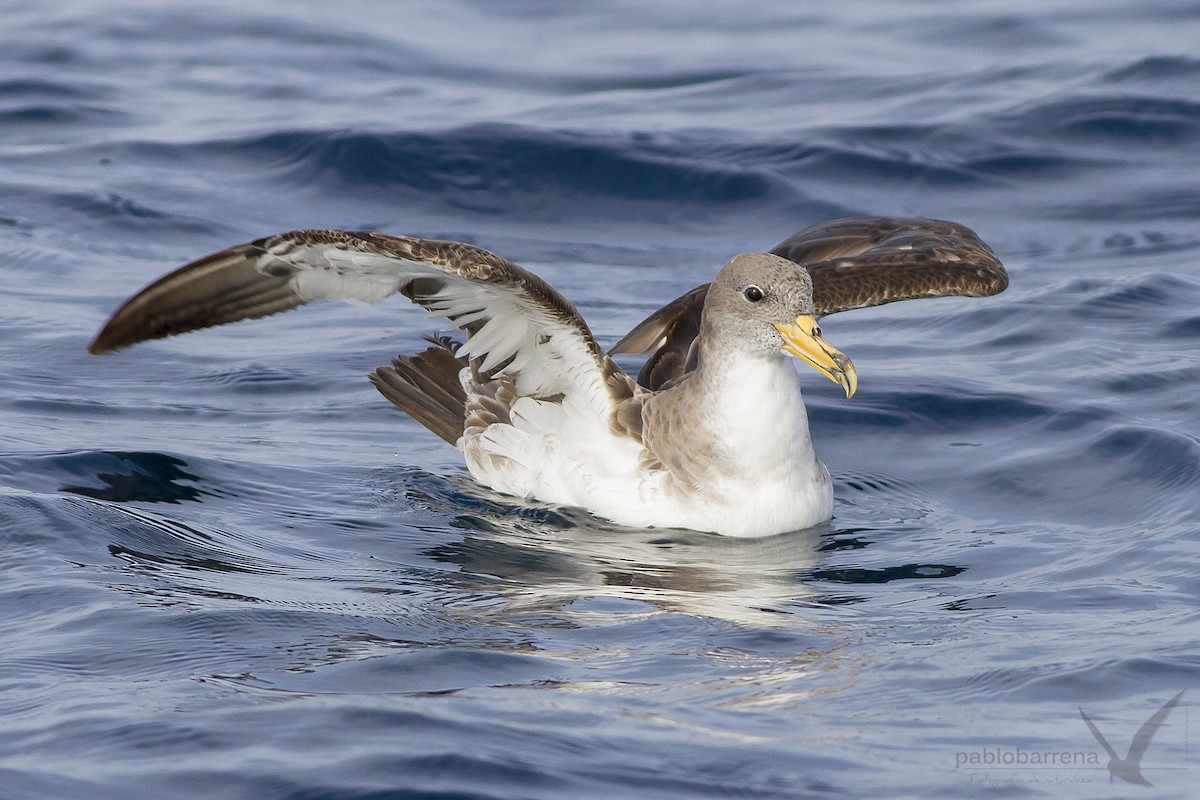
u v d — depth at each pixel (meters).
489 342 13.28
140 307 11.95
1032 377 16.30
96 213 21.84
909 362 17.19
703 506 13.08
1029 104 25.52
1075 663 9.64
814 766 8.20
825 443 15.16
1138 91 25.78
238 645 9.80
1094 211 22.28
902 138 24.62
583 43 32.12
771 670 9.67
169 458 13.77
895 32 32.06
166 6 33.06
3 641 9.77
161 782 7.81
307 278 12.13
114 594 10.59
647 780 7.98
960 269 14.55
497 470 14.05
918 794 7.92
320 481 13.85
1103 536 12.55
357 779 7.85
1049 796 7.91
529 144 23.98
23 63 28.78
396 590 11.20
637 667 9.68
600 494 13.45
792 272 12.76
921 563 12.19
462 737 8.33
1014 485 13.92
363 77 29.33
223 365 17.12
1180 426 14.60
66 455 13.45
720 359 12.99
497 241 21.80
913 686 9.38
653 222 22.48
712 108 26.95
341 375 16.97
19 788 7.70
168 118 26.20
